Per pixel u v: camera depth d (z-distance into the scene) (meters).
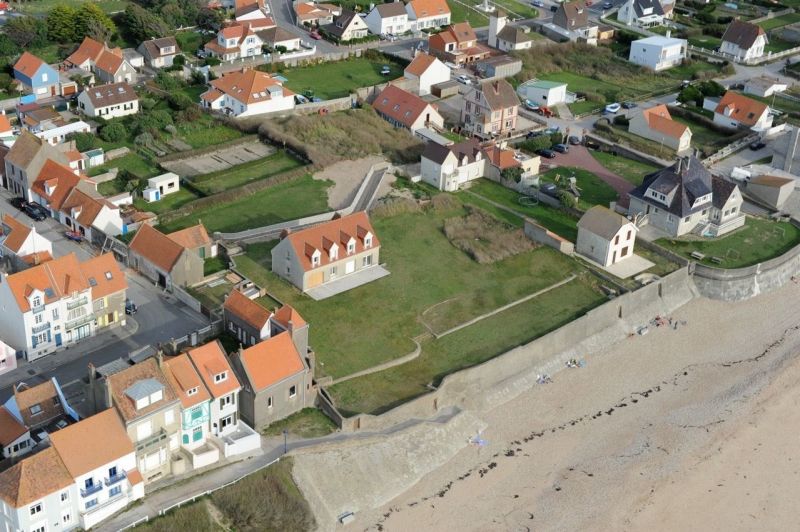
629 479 113.06
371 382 120.06
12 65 199.00
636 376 131.00
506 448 116.31
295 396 112.69
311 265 135.75
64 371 117.75
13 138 170.00
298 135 183.00
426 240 153.00
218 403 106.19
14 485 90.50
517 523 105.81
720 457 117.56
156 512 97.75
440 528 104.31
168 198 159.88
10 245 131.25
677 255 151.00
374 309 134.25
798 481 114.81
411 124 190.88
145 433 99.56
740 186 178.25
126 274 137.75
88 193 152.00
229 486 101.88
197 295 133.12
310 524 102.25
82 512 94.25
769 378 132.12
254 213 156.25
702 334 141.12
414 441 113.44
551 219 161.75
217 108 192.00
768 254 155.88
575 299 140.62
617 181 177.38
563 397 125.56
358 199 163.25
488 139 191.12
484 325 133.12
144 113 184.88
